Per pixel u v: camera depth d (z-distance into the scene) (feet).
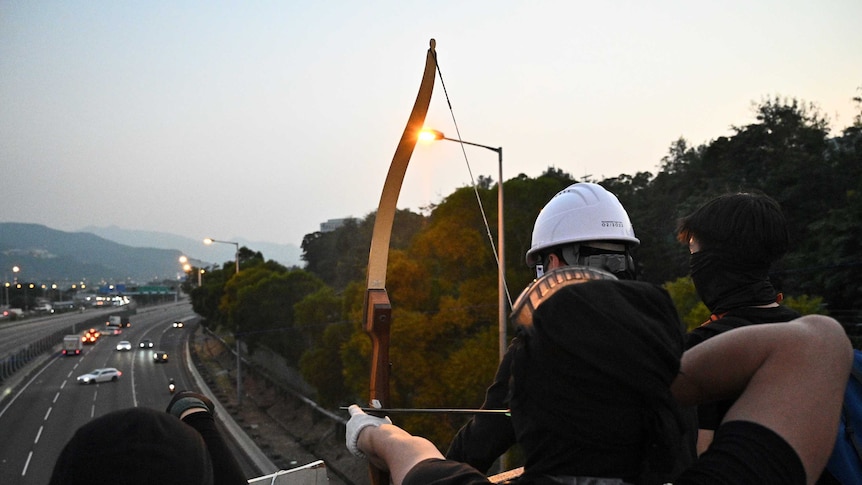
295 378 114.42
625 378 2.67
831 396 2.85
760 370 3.00
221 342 197.16
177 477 3.07
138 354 206.90
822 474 4.07
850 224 51.13
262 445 88.43
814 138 71.72
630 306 2.87
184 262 384.06
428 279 51.72
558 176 80.69
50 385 152.46
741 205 5.00
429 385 48.29
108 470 2.97
